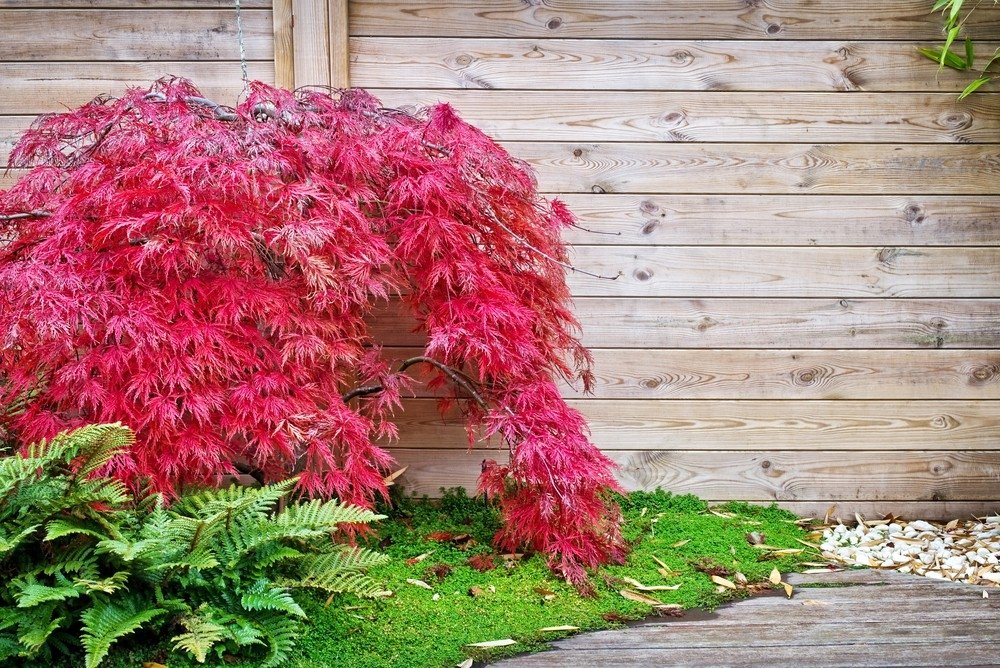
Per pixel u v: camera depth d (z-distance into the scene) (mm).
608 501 2863
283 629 2061
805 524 3230
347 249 2254
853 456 3320
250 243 2096
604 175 3205
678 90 3182
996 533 3098
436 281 2377
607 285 3246
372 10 3096
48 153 2387
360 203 2445
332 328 2311
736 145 3207
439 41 3127
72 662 1945
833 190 3227
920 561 2861
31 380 2162
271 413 2137
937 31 3156
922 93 3191
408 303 2648
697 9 3145
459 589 2516
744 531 3066
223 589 2104
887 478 3326
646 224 3229
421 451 3252
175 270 2115
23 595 1835
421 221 2338
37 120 2455
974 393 3299
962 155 3217
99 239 2064
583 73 3162
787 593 2549
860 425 3312
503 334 2420
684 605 2455
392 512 3127
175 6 3066
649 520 3100
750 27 3158
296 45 3035
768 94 3189
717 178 3215
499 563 2691
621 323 3266
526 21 3133
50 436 2143
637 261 3242
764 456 3318
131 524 2143
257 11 3078
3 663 1898
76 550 2029
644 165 3205
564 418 2504
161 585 2062
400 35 3115
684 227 3230
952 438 3311
